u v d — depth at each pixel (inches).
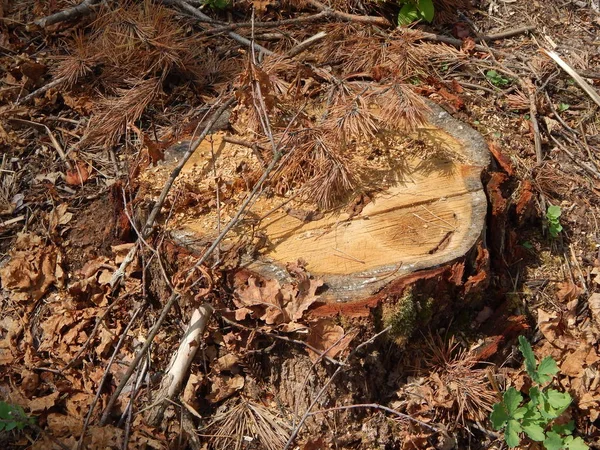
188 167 65.5
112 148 71.7
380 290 59.9
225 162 65.7
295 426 61.2
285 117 68.1
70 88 74.9
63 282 65.7
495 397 62.7
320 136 63.9
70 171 70.4
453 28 82.4
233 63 77.6
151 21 76.7
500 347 64.8
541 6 85.4
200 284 61.4
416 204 63.3
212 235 62.1
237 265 60.9
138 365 62.9
